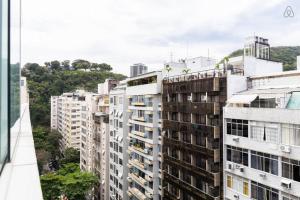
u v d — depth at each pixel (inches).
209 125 1135.6
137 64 2810.0
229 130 1028.5
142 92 1688.0
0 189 99.7
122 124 1982.0
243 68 1269.7
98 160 2554.1
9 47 156.1
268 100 946.7
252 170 916.0
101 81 5821.9
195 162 1233.4
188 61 1834.4
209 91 1136.8
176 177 1371.8
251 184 924.6
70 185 1702.8
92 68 6732.3
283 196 811.4
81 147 3356.3
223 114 1050.1
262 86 1079.6
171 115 1439.5
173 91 1409.9
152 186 1563.7
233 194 996.6
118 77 6112.2
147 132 1632.6
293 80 1009.5
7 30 153.4
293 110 781.9
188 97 1306.6
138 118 1731.1
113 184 2196.1
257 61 1310.3
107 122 2406.5
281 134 823.7
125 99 1977.1
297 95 855.7
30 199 89.9
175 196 1364.4
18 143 215.3
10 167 136.3
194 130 1232.8
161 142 1528.1
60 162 3580.2
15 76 242.1
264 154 876.0
